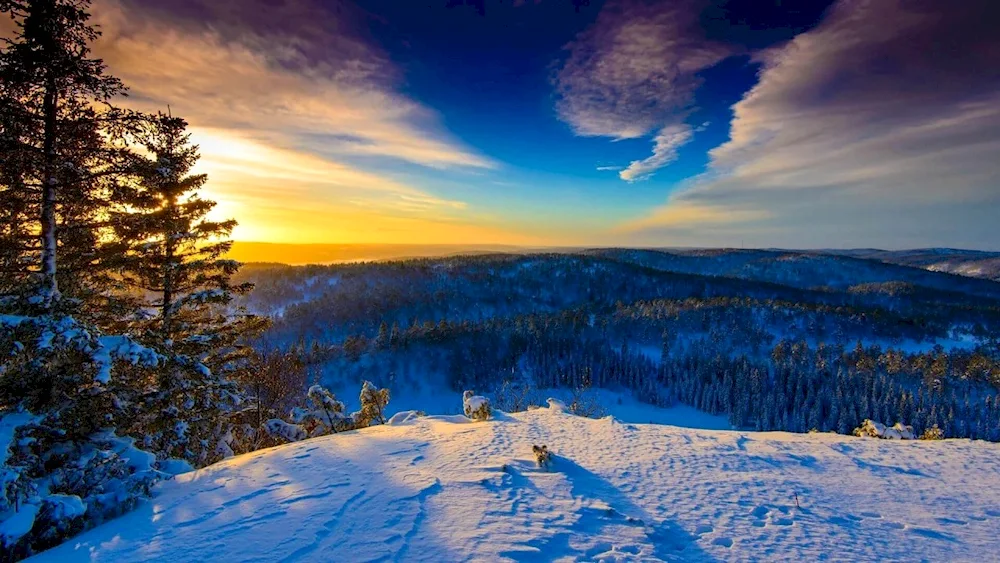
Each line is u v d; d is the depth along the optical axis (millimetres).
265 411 16859
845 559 4613
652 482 6559
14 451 6445
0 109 7062
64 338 6852
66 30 7820
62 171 7898
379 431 9484
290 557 4391
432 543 4590
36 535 5227
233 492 6191
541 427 9703
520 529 4910
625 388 86250
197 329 12836
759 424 73812
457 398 76312
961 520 5691
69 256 9523
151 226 10953
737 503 5914
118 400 8555
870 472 7336
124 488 6230
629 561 4344
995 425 66000
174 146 11500
